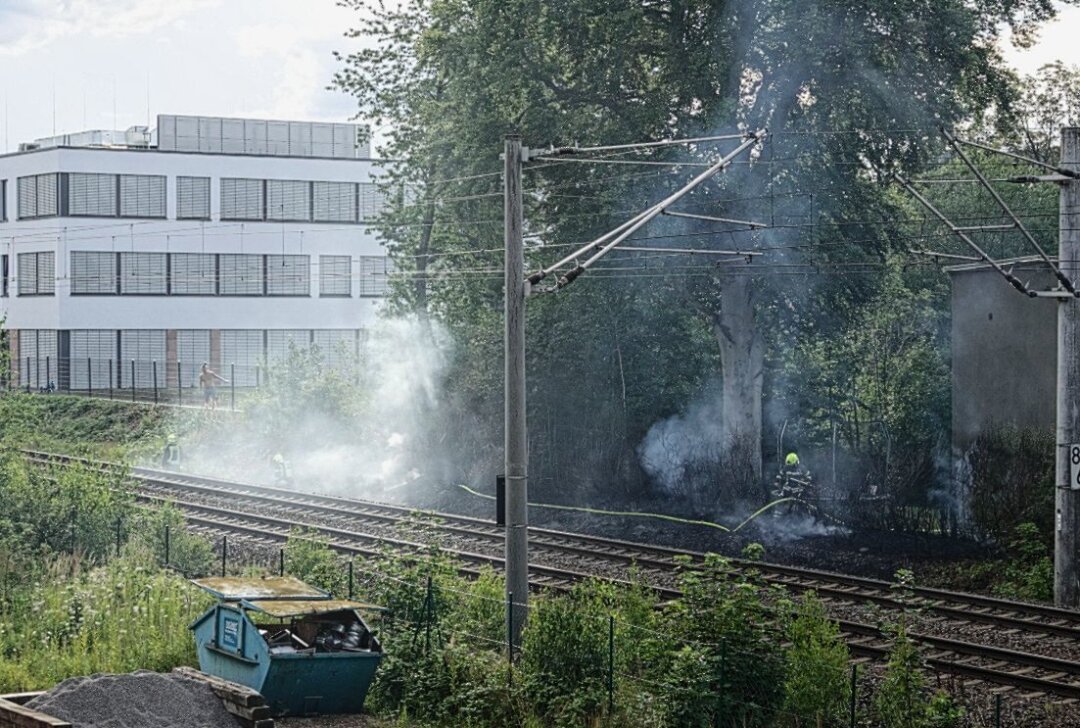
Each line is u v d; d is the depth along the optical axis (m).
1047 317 31.97
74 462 33.50
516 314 20.25
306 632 19.28
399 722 18.05
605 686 18.03
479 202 39.84
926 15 35.59
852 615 23.94
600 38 36.91
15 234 74.12
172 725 16.42
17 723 15.70
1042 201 49.00
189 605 22.53
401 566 22.91
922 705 17.19
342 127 77.75
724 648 17.31
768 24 36.78
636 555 29.77
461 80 38.53
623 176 35.75
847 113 35.75
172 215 73.19
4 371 41.25
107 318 72.12
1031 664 20.53
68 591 23.98
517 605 20.17
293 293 75.69
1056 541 26.34
